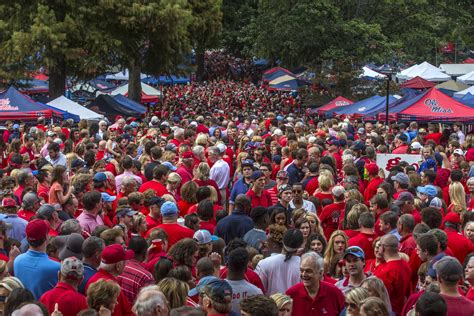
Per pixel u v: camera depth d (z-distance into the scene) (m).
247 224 11.84
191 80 71.56
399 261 9.57
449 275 7.89
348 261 8.81
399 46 51.59
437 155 19.31
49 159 18.41
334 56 48.84
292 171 16.75
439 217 11.18
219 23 48.97
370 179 15.91
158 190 14.12
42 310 6.65
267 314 6.79
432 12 60.78
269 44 54.16
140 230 11.38
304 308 8.41
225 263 10.05
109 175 14.74
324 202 13.79
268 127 26.73
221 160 17.48
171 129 23.64
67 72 42.56
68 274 8.08
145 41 43.34
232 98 52.16
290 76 50.88
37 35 38.69
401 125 26.31
